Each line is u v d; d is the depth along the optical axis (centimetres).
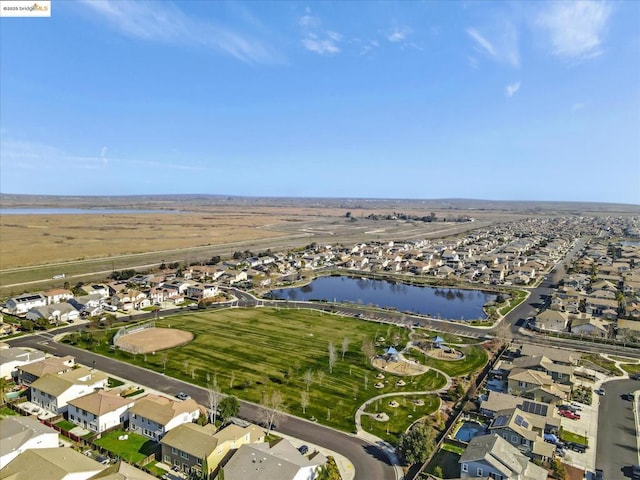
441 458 5866
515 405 6950
